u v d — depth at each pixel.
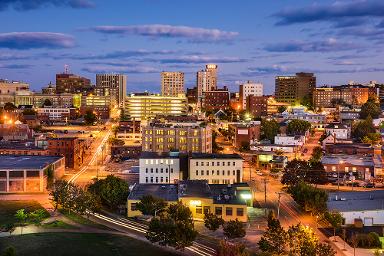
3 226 150.75
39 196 195.00
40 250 130.75
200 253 130.62
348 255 128.75
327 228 153.50
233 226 136.62
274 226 127.56
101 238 141.88
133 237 143.38
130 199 165.25
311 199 158.50
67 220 160.12
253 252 129.62
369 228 151.00
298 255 116.44
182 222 135.12
